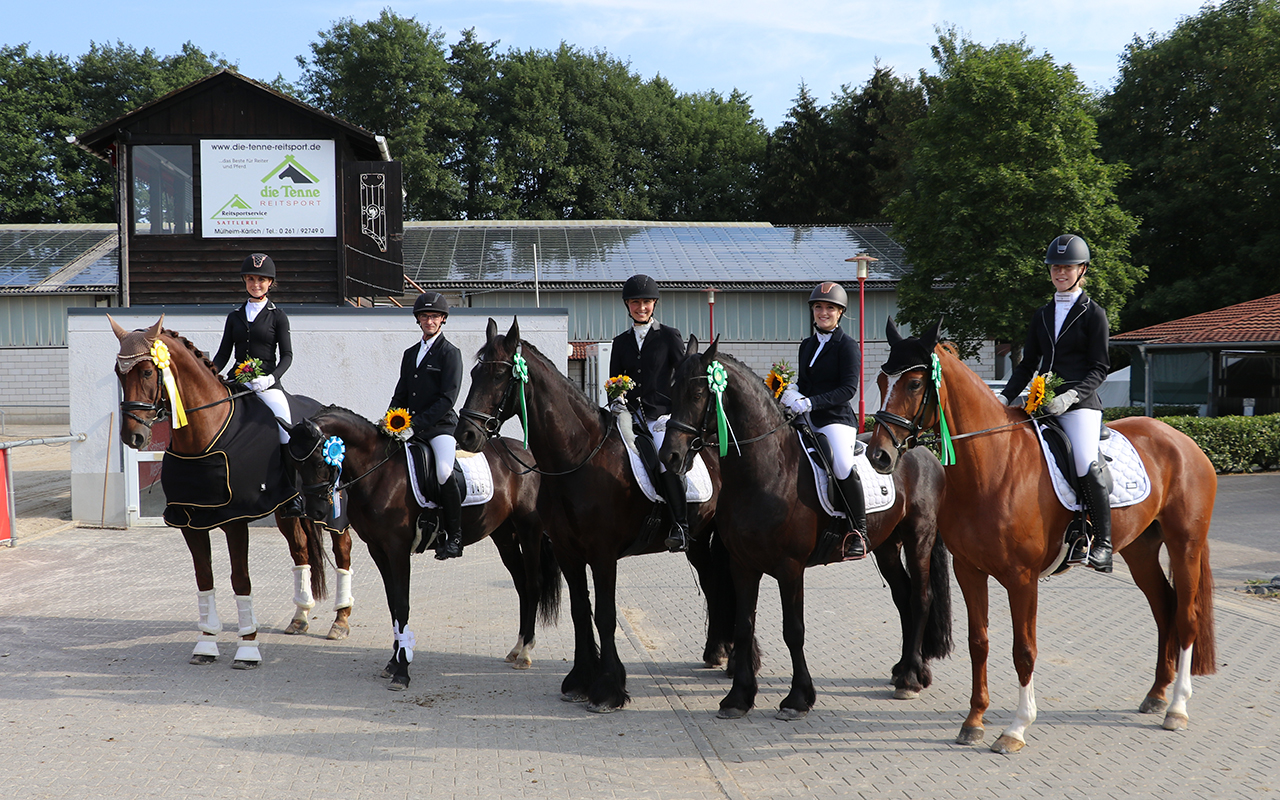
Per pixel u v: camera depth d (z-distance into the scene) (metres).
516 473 6.35
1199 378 21.20
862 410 7.09
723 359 5.02
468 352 11.72
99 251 32.62
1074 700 5.38
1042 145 22.23
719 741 4.82
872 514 5.29
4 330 29.22
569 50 52.75
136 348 5.55
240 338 6.74
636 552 5.73
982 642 4.79
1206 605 5.08
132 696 5.49
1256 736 4.75
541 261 30.52
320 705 5.38
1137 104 31.39
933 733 4.91
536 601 6.30
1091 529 4.80
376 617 7.61
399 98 43.62
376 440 5.94
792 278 29.20
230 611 7.76
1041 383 4.76
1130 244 30.84
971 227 23.11
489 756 4.59
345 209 14.19
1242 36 28.56
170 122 13.86
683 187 50.75
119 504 11.85
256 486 6.11
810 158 45.31
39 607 7.79
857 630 7.08
